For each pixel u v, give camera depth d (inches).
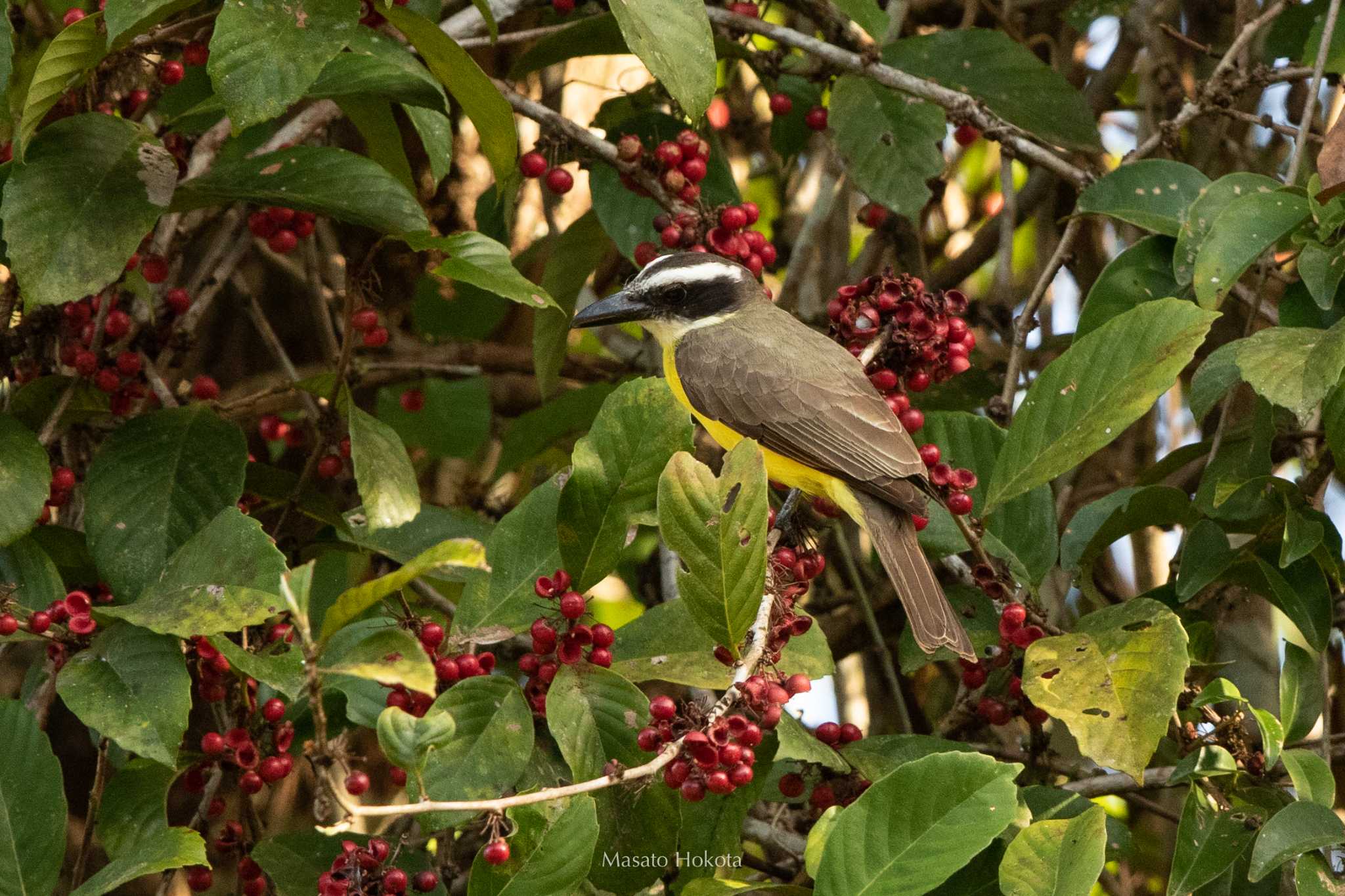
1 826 281.1
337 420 374.9
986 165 636.7
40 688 349.4
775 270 587.2
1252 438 366.6
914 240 537.6
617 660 309.6
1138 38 537.6
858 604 520.4
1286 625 521.3
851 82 431.2
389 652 221.1
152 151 315.0
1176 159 506.9
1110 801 519.2
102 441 367.9
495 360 576.1
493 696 287.4
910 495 362.9
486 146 354.0
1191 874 298.0
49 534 349.1
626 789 294.7
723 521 266.1
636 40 317.4
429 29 319.9
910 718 516.1
